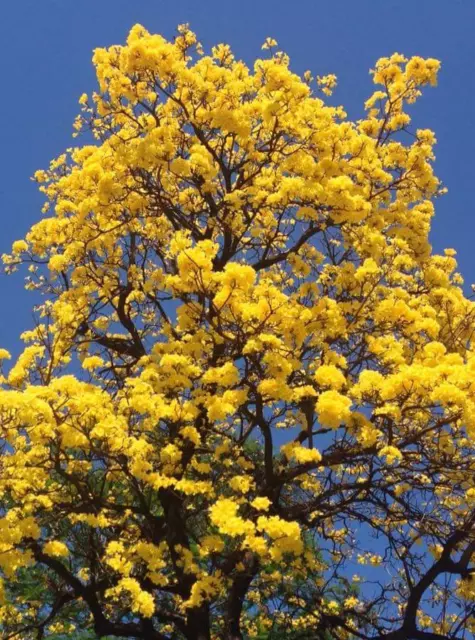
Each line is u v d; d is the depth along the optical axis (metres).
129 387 6.34
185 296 5.96
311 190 6.43
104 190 6.77
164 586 6.20
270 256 8.78
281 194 6.58
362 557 7.46
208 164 6.51
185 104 7.65
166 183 7.61
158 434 6.82
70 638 8.85
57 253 7.93
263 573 7.18
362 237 6.99
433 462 5.77
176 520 6.27
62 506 5.80
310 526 6.80
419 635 6.46
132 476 5.77
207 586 5.50
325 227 6.91
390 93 8.37
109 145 7.63
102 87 7.56
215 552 5.83
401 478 6.15
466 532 6.05
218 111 6.97
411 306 6.84
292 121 6.97
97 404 5.11
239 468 6.76
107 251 8.05
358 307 6.46
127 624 6.39
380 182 7.96
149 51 6.93
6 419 4.67
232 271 5.17
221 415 5.42
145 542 5.87
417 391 5.00
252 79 7.10
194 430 5.63
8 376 5.91
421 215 8.01
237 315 5.50
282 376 5.41
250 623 8.07
